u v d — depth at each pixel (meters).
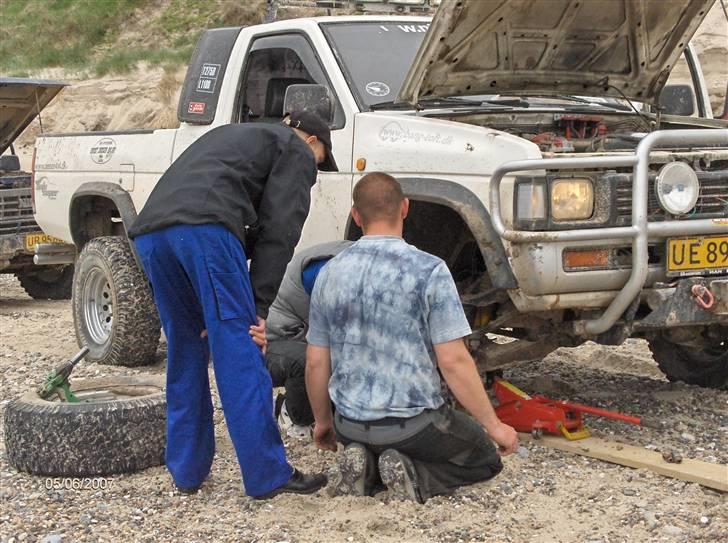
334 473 4.62
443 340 4.29
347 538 4.14
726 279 5.24
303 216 4.50
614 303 5.15
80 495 4.71
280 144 4.52
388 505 4.39
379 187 4.51
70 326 9.64
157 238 4.45
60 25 30.78
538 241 4.98
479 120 6.01
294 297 5.35
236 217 4.39
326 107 5.66
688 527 4.27
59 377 5.14
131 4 30.42
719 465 4.91
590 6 5.95
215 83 7.00
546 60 6.29
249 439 4.45
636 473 4.91
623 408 6.11
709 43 14.24
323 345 4.59
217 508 4.53
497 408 5.54
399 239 4.49
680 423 5.73
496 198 5.05
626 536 4.18
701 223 5.21
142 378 5.59
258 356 4.47
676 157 5.27
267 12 7.85
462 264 6.02
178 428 4.68
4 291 13.09
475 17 5.65
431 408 4.39
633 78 6.62
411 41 6.61
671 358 6.70
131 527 4.34
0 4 33.53
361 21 6.64
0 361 7.82
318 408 4.70
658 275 5.25
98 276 7.68
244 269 4.43
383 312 4.38
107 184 7.77
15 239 11.10
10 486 4.84
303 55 6.48
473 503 4.50
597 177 5.12
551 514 4.41
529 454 5.20
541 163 4.95
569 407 5.41
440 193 5.41
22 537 4.25
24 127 12.58
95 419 4.91
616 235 5.03
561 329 5.49
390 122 5.79
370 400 4.41
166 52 27.14
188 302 4.59
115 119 25.14
